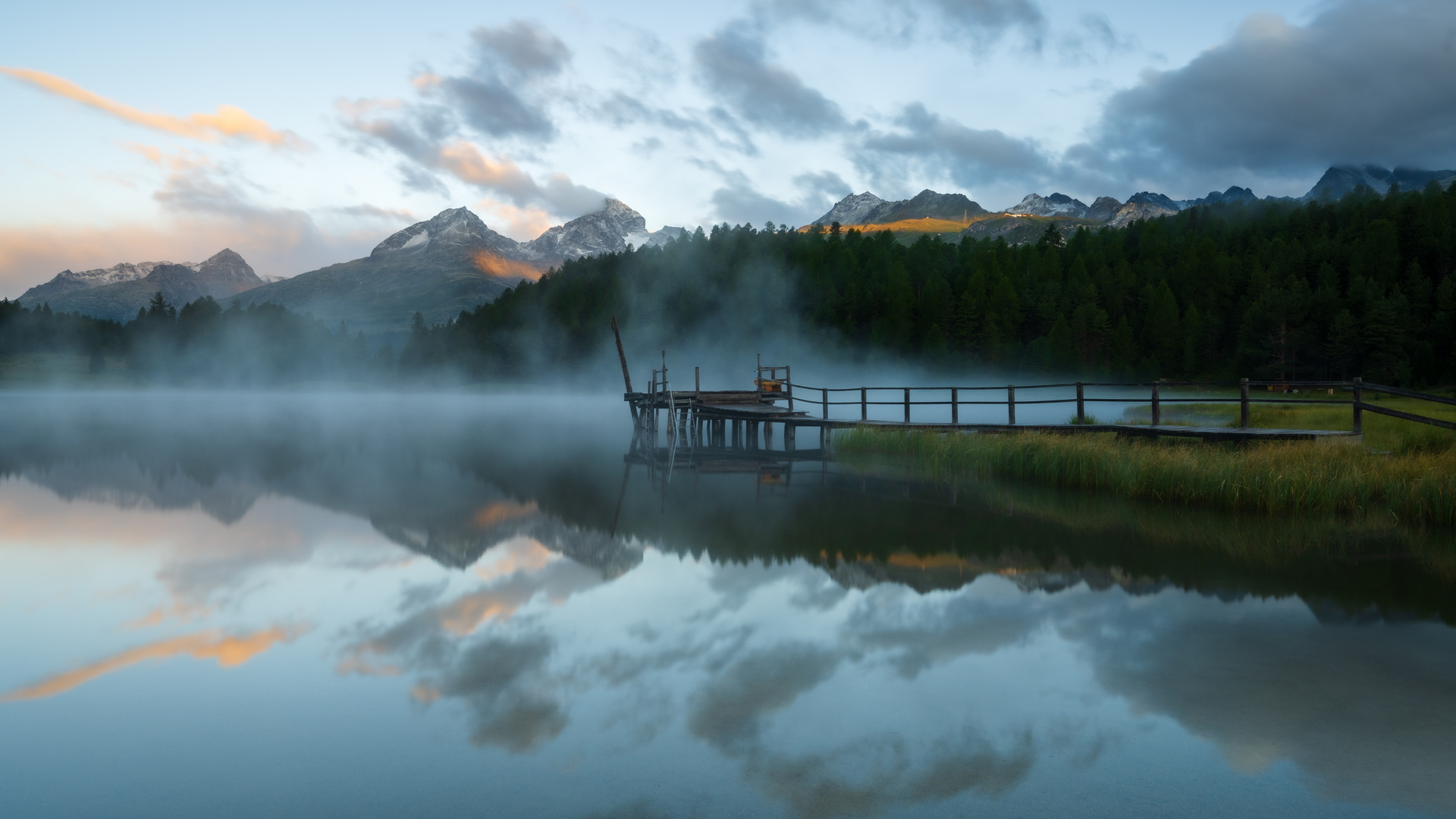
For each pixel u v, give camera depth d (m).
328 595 8.30
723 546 10.66
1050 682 5.58
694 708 5.20
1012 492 15.12
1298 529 11.10
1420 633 6.61
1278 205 164.00
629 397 33.81
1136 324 108.00
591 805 3.99
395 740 4.77
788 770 4.34
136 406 71.38
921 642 6.50
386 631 7.02
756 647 6.47
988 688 5.49
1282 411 29.78
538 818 3.88
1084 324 104.06
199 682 5.80
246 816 3.93
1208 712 5.04
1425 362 85.00
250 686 5.71
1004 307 107.88
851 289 121.00
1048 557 9.70
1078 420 19.44
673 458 23.66
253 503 15.06
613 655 6.30
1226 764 4.34
